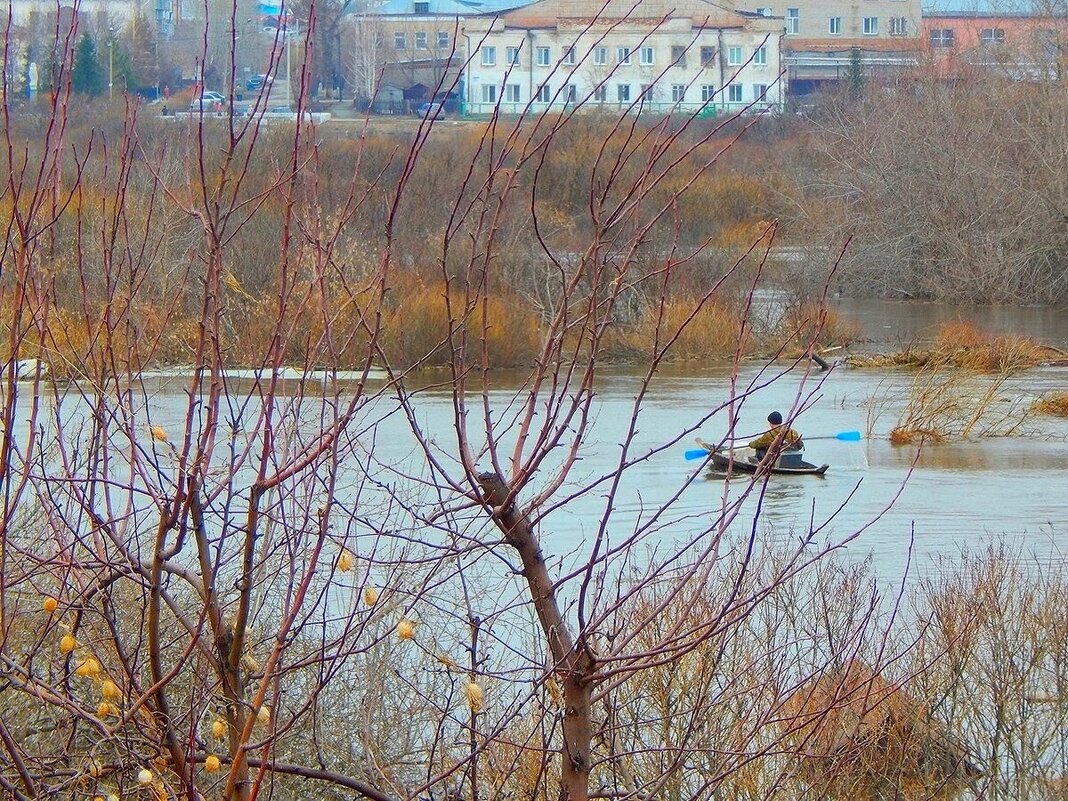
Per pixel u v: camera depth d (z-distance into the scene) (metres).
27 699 11.67
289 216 9.40
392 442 42.81
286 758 14.19
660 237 70.88
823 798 14.06
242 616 9.53
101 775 10.42
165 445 12.94
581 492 10.29
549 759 11.98
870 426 51.25
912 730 16.50
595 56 68.19
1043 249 95.94
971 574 25.27
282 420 10.51
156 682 9.41
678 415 54.16
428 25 126.69
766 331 73.50
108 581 9.77
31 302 10.09
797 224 100.19
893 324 85.38
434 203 73.62
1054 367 69.25
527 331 64.81
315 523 11.28
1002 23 160.00
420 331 61.62
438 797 13.58
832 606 18.56
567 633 10.11
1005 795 17.72
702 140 10.90
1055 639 18.47
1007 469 45.00
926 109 102.88
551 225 69.25
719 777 11.98
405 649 14.99
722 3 110.50
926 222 98.88
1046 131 99.00
